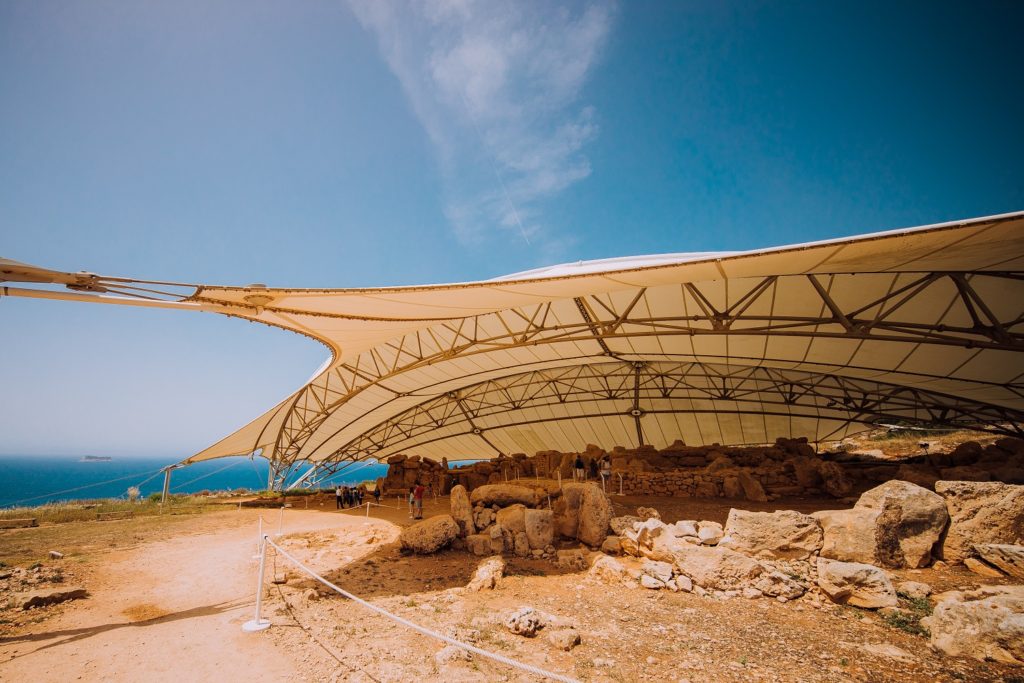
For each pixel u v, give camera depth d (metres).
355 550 13.33
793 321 16.36
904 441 26.03
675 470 19.84
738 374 25.84
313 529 16.80
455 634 7.31
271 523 18.78
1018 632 5.91
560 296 12.90
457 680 5.85
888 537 9.25
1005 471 12.16
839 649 6.68
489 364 26.19
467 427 36.03
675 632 7.53
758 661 6.39
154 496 30.41
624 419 31.64
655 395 29.59
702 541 10.44
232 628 7.77
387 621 8.12
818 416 26.80
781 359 20.12
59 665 6.34
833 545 9.53
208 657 6.61
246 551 13.70
